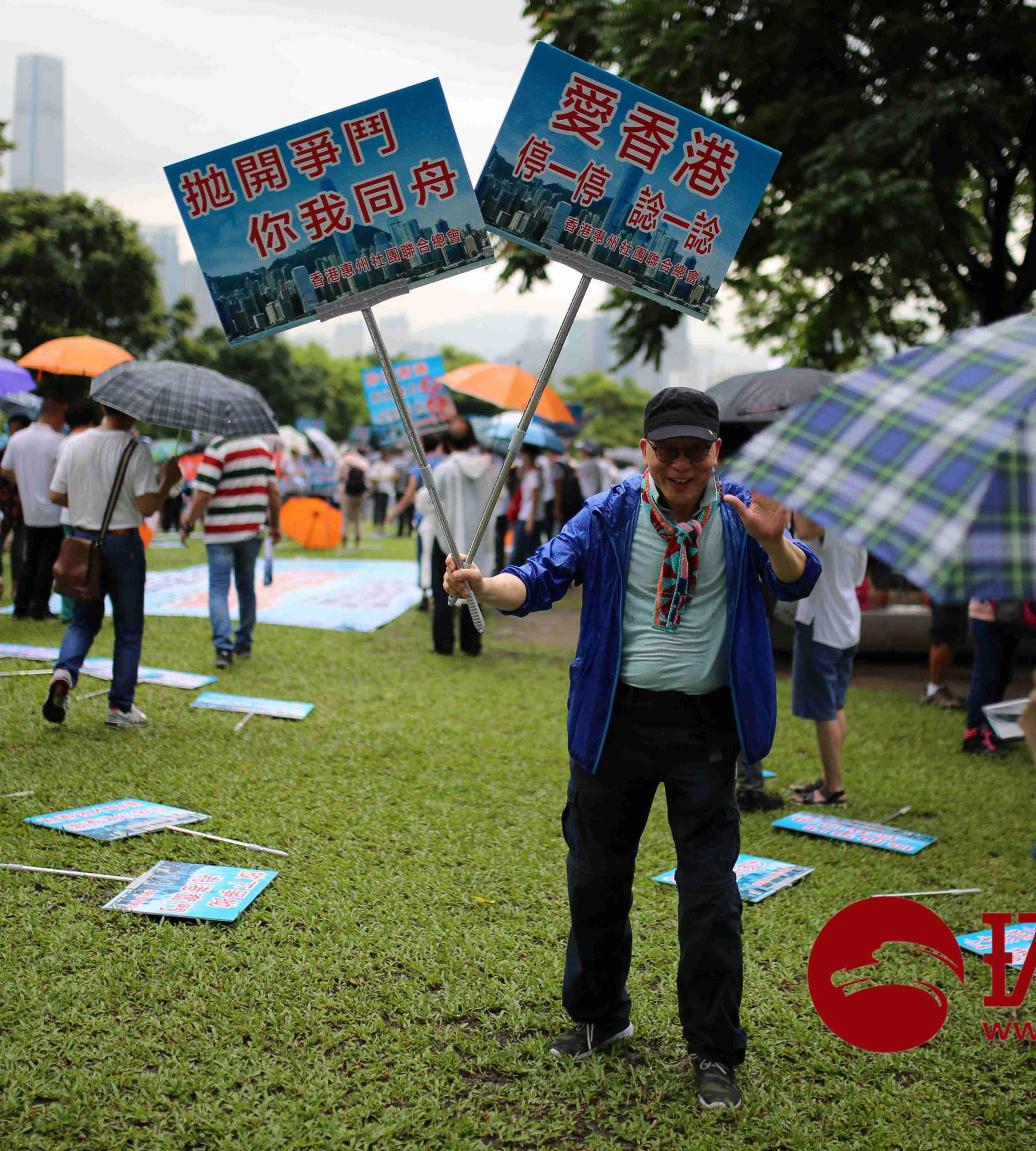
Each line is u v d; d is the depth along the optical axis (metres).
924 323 14.23
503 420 11.66
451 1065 2.71
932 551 1.47
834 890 4.02
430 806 4.73
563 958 3.34
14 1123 2.38
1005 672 6.10
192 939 3.28
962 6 10.28
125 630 5.57
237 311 2.78
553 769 5.46
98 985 2.97
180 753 5.25
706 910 2.58
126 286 28.52
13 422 9.67
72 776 4.77
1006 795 5.36
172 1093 2.54
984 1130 2.59
